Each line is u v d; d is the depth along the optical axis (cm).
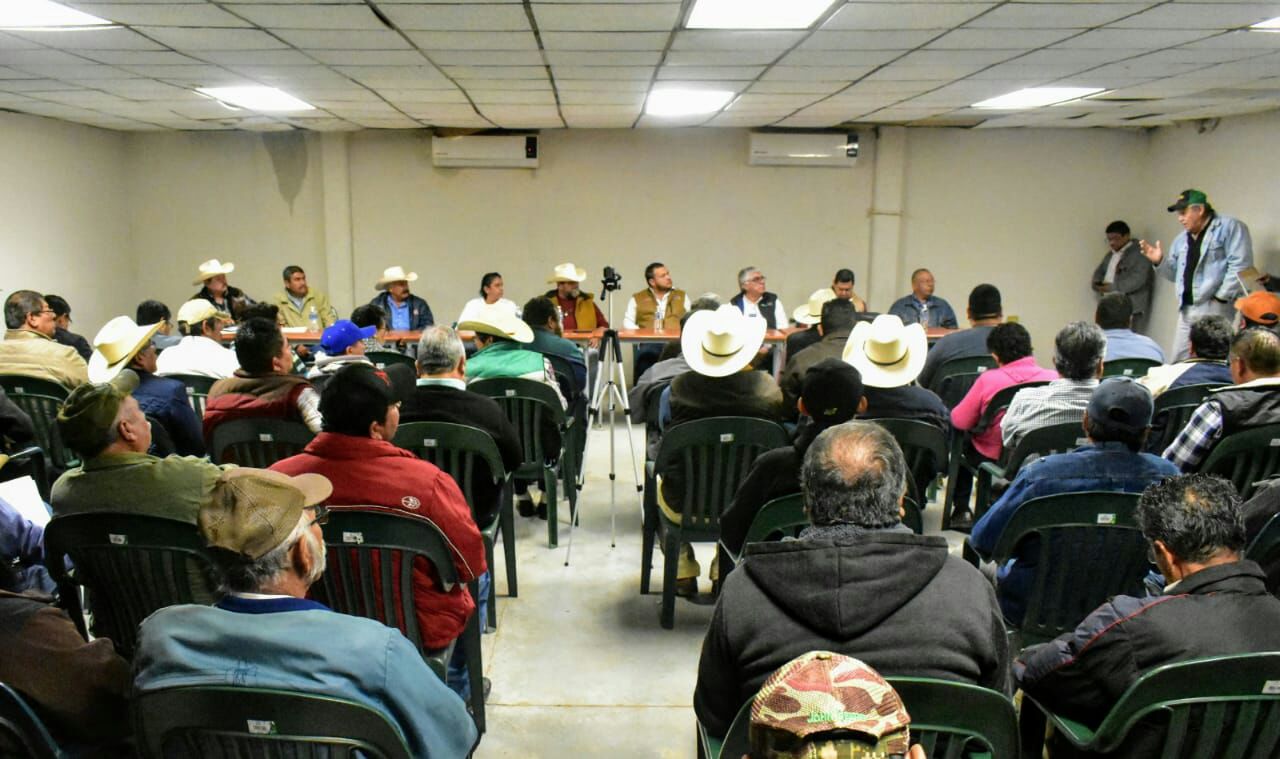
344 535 187
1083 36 360
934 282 751
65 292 663
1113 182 752
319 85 492
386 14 317
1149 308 729
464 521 196
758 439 265
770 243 761
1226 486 150
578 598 319
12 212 602
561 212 756
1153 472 207
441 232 757
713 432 265
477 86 495
